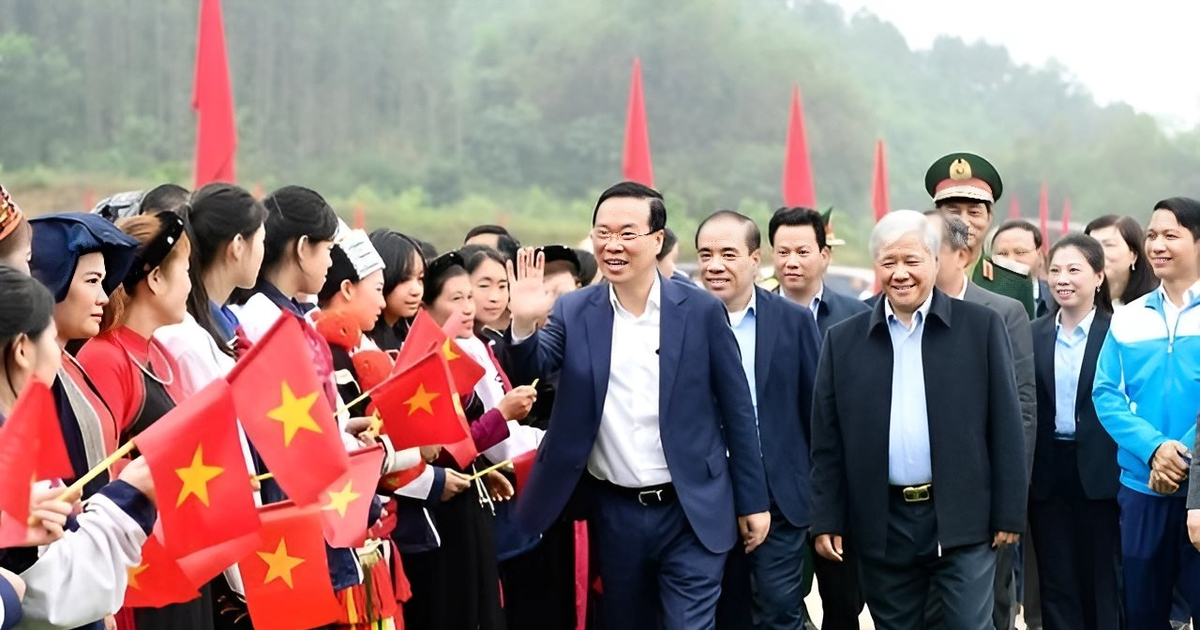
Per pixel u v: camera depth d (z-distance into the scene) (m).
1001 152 65.50
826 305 6.92
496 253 6.15
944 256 6.23
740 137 56.50
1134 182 61.38
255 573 3.81
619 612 5.50
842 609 6.14
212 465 3.24
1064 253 6.52
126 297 3.94
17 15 45.31
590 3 56.66
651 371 5.42
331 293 4.90
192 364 4.02
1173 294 6.09
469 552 5.33
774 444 6.04
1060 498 6.54
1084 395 6.41
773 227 6.93
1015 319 6.27
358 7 51.31
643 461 5.39
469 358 5.03
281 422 3.43
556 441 5.40
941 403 5.40
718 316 5.50
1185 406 5.96
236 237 4.23
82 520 3.21
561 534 6.05
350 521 3.98
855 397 5.51
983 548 5.42
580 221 50.06
